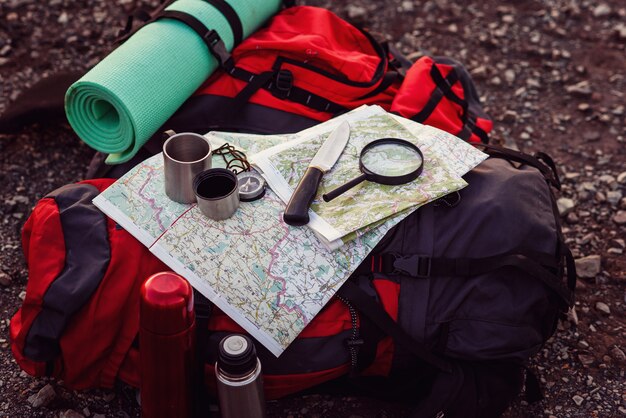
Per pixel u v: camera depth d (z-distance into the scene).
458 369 1.83
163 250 1.78
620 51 3.29
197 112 2.23
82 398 1.97
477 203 1.85
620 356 2.14
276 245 1.80
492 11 3.49
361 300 1.76
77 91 2.02
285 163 1.94
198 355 1.75
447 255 1.81
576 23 3.44
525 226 1.83
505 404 1.88
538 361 2.13
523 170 2.00
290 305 1.74
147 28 2.16
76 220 1.82
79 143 2.72
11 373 2.03
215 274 1.76
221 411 1.71
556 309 1.90
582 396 2.05
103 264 1.75
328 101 2.24
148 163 1.96
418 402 1.93
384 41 2.54
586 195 2.65
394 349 1.85
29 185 2.58
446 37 3.33
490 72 3.17
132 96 2.00
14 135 2.72
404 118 2.14
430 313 1.80
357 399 2.02
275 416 1.98
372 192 1.86
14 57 3.07
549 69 3.19
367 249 1.79
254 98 2.24
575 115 2.99
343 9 3.42
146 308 1.56
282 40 2.32
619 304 2.30
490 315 1.80
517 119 2.96
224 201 1.77
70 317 1.75
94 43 3.18
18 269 2.32
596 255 2.41
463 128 2.38
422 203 1.81
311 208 1.84
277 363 1.79
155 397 1.71
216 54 2.18
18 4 3.31
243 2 2.28
